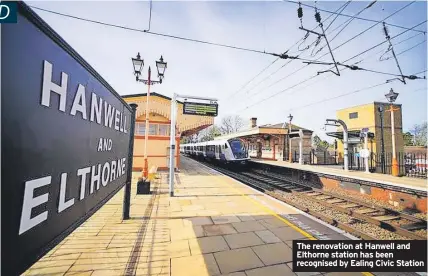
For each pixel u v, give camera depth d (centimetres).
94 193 246
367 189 996
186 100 916
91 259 362
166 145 1548
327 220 615
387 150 2175
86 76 215
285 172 1677
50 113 153
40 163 143
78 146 201
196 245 424
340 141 2455
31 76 131
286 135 2494
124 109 413
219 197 822
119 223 526
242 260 375
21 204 127
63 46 165
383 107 2220
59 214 170
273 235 478
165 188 980
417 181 965
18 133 121
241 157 2000
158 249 405
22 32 122
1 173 110
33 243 139
